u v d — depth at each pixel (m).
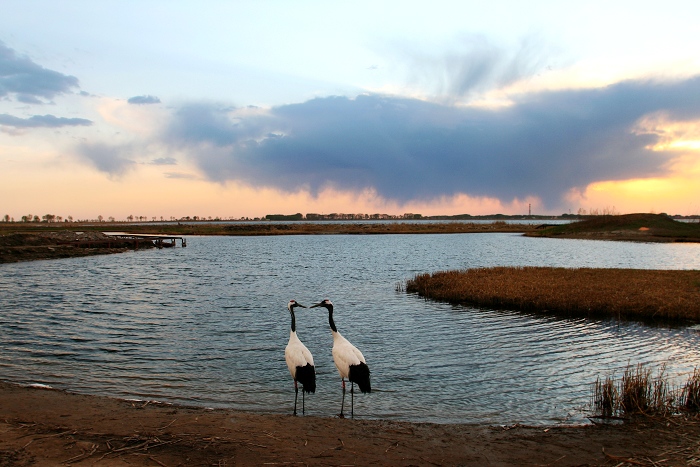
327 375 14.54
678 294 25.55
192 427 9.36
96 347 17.41
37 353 16.48
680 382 13.47
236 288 33.78
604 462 8.17
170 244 83.94
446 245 85.19
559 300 24.70
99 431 9.02
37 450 8.01
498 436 9.45
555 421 10.84
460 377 14.33
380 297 29.53
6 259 55.50
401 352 17.14
